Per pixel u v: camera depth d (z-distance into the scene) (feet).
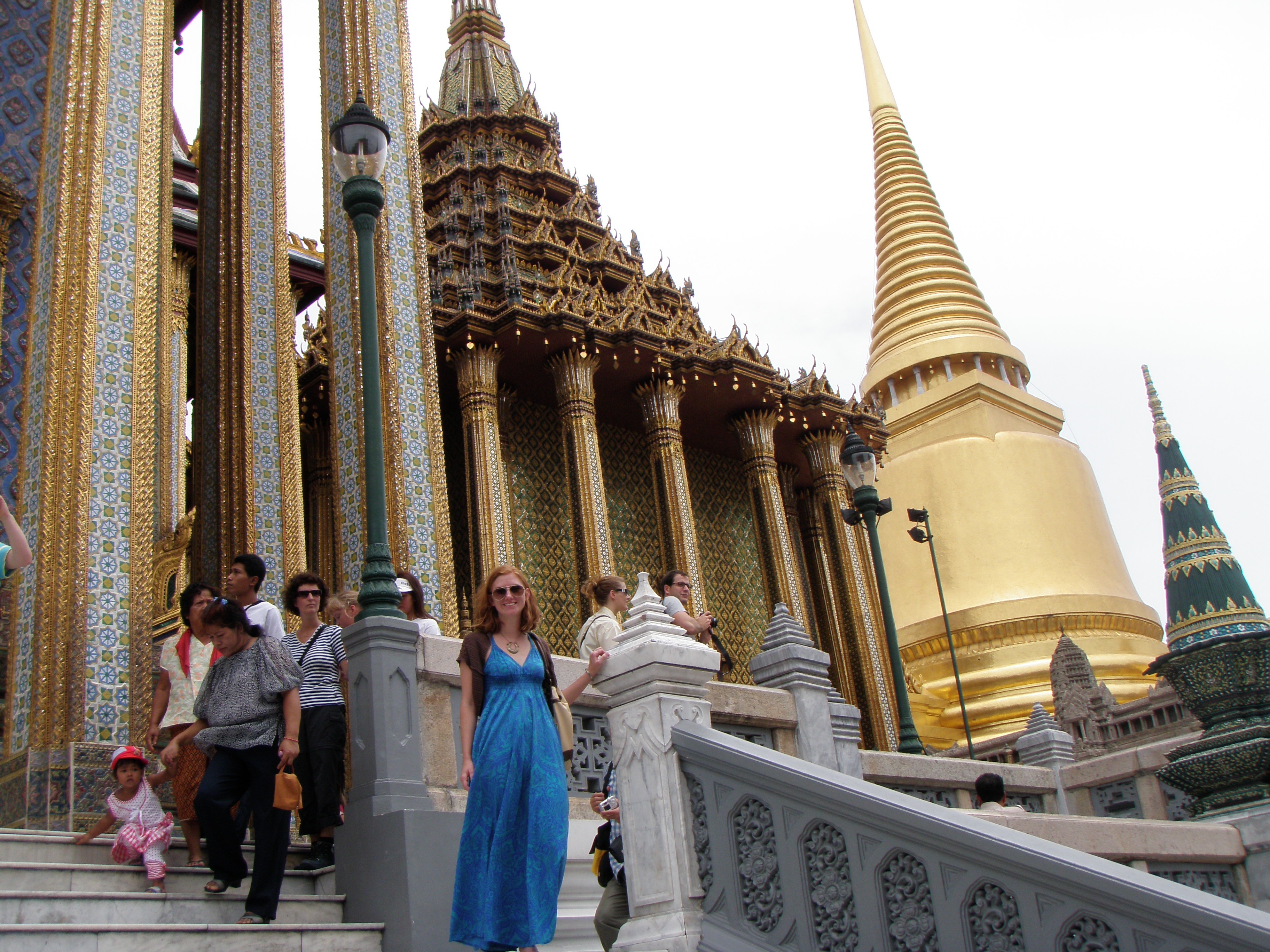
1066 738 53.36
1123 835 32.76
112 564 31.68
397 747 24.57
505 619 19.65
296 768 25.86
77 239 34.35
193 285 74.02
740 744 18.90
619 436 91.86
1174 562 40.19
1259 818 35.96
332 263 50.16
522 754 18.56
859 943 16.74
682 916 18.58
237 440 49.73
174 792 24.45
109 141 36.09
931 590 123.75
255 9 57.82
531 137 101.35
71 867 21.45
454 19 108.27
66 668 29.94
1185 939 13.43
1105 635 117.50
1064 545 124.67
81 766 29.01
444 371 79.30
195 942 19.06
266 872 20.81
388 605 26.48
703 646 20.74
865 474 49.73
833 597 91.66
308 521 77.82
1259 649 38.01
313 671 26.35
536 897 17.67
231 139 55.98
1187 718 67.56
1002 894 15.37
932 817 16.11
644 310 86.12
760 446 89.30
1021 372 144.36
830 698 37.52
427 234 90.63
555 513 84.33
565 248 92.07
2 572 23.70
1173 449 41.70
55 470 31.86
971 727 109.50
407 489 45.29
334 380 48.47
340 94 52.39
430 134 99.91
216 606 22.33
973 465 128.57
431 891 22.54
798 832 17.78
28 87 48.88
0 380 44.50
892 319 146.72
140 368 34.17
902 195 153.48
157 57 38.37
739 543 95.45
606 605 27.68
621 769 20.16
